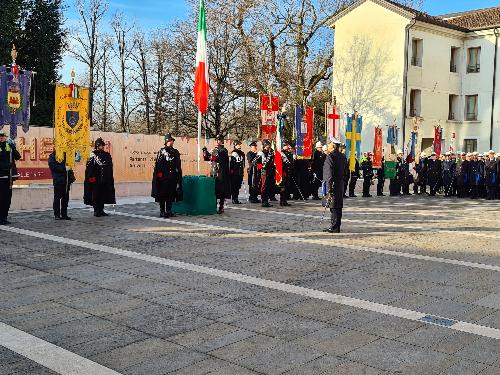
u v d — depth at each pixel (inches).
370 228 515.2
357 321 233.9
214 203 583.8
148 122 1846.7
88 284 287.0
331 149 474.6
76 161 543.5
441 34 1462.8
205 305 253.1
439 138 1238.3
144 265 332.2
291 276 313.3
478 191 925.8
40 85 1462.8
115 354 193.0
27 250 372.2
